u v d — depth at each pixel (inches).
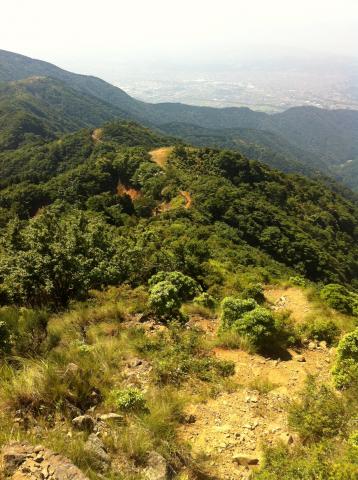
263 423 194.9
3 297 377.7
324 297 443.8
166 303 347.6
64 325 290.2
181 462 152.6
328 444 155.6
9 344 218.1
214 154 2664.9
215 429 187.0
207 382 235.3
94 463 129.0
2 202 2201.0
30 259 374.0
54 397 161.8
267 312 306.7
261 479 139.6
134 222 1457.9
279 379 249.6
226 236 1472.7
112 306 350.6
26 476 110.1
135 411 174.6
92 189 2289.6
